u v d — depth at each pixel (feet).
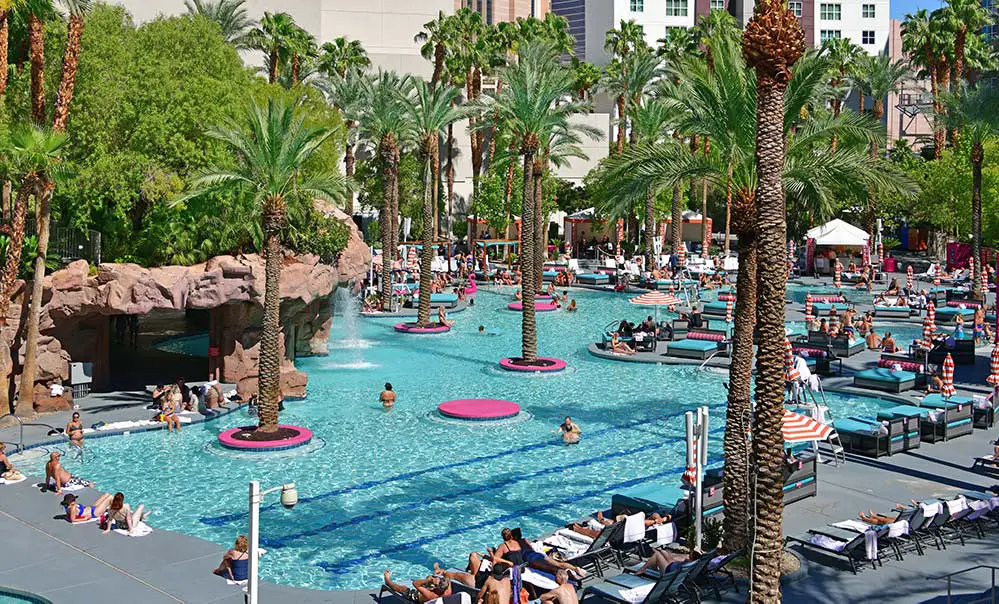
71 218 104.17
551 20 279.08
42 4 87.61
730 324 139.64
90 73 104.32
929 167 236.84
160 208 102.37
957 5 244.42
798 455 67.87
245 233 105.19
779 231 46.01
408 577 55.11
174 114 106.83
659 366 123.13
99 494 67.36
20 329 89.15
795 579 51.47
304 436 83.71
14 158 82.89
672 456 80.74
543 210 260.01
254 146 81.30
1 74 87.56
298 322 119.14
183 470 75.66
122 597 49.96
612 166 63.87
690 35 247.09
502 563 49.37
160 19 124.36
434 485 72.64
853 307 171.63
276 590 51.31
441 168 302.86
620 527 54.29
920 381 106.52
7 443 79.87
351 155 257.14
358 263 127.03
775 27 45.27
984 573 52.39
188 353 126.31
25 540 58.13
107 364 101.96
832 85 273.13
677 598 49.26
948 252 230.07
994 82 171.32
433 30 253.65
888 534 54.80
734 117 55.77
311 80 237.04
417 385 110.01
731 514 53.78
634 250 257.55
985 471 73.05
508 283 215.31
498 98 135.03
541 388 109.19
